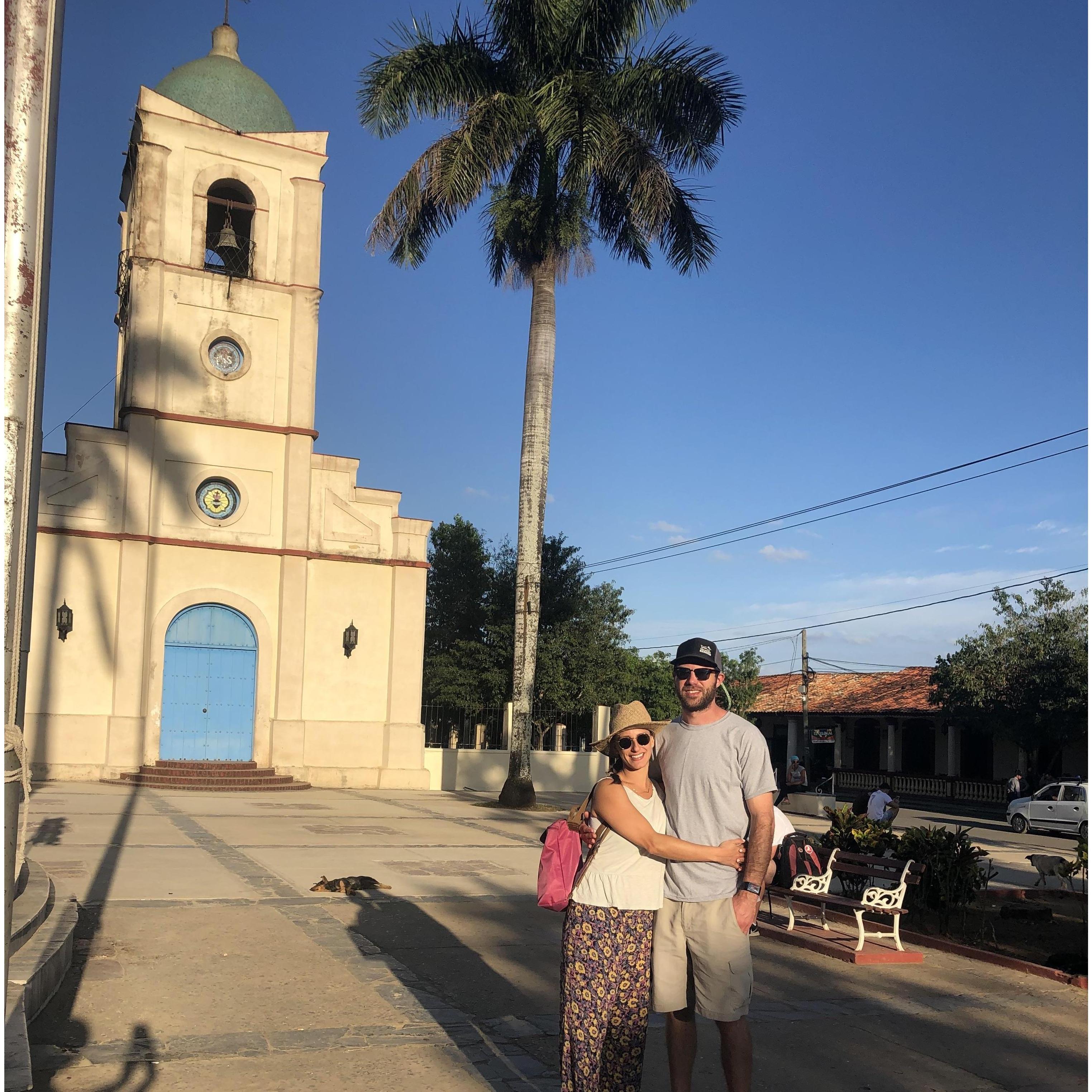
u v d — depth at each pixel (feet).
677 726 14.87
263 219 80.07
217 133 78.33
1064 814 84.89
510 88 68.95
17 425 11.18
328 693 78.79
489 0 67.46
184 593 74.59
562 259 72.59
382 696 80.59
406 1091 16.02
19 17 11.33
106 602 71.97
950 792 126.21
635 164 65.62
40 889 24.73
